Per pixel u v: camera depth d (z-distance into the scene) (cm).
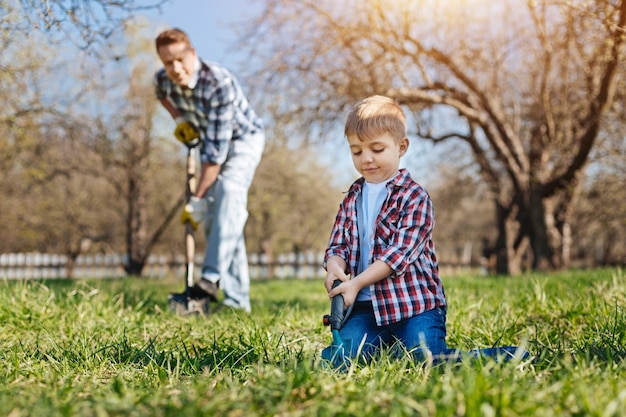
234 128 492
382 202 271
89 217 2464
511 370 198
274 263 2336
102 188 2520
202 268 477
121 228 2539
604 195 1744
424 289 259
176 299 458
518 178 1351
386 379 202
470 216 3228
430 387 182
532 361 237
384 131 267
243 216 491
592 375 200
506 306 405
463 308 402
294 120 1320
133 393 192
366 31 1141
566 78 1170
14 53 998
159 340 326
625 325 287
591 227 2319
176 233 2644
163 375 226
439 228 3253
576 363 218
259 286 1066
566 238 1669
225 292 493
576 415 161
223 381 212
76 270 2369
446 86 1278
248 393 185
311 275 2336
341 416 160
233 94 480
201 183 479
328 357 245
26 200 2373
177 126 497
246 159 496
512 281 688
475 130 1473
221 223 481
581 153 1184
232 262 492
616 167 1432
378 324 256
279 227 3011
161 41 460
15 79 906
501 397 162
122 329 345
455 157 1738
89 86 1529
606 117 1166
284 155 2361
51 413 163
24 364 250
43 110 1283
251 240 3122
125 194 2044
